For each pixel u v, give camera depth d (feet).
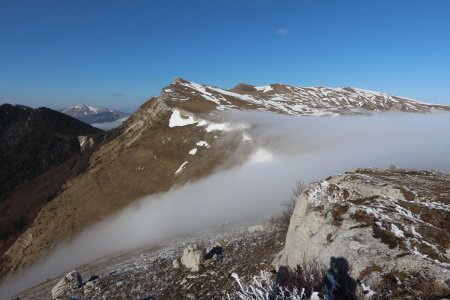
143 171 324.19
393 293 31.91
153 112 451.12
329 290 36.35
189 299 59.93
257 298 32.17
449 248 36.99
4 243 380.78
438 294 30.32
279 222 97.14
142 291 69.41
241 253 77.36
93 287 79.36
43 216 323.98
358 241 39.73
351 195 56.70
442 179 58.54
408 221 42.45
